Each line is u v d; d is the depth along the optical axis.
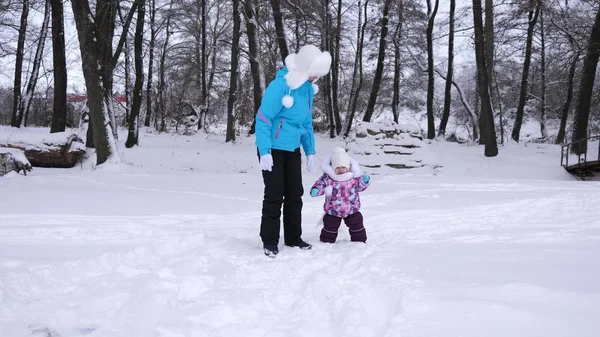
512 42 28.02
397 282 2.74
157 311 2.46
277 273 3.38
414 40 29.95
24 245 4.23
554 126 41.66
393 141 15.87
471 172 17.38
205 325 2.32
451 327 2.04
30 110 32.62
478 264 3.23
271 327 2.36
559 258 3.30
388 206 7.39
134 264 3.55
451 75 29.45
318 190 4.68
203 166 18.50
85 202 7.47
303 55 4.22
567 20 23.78
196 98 40.09
